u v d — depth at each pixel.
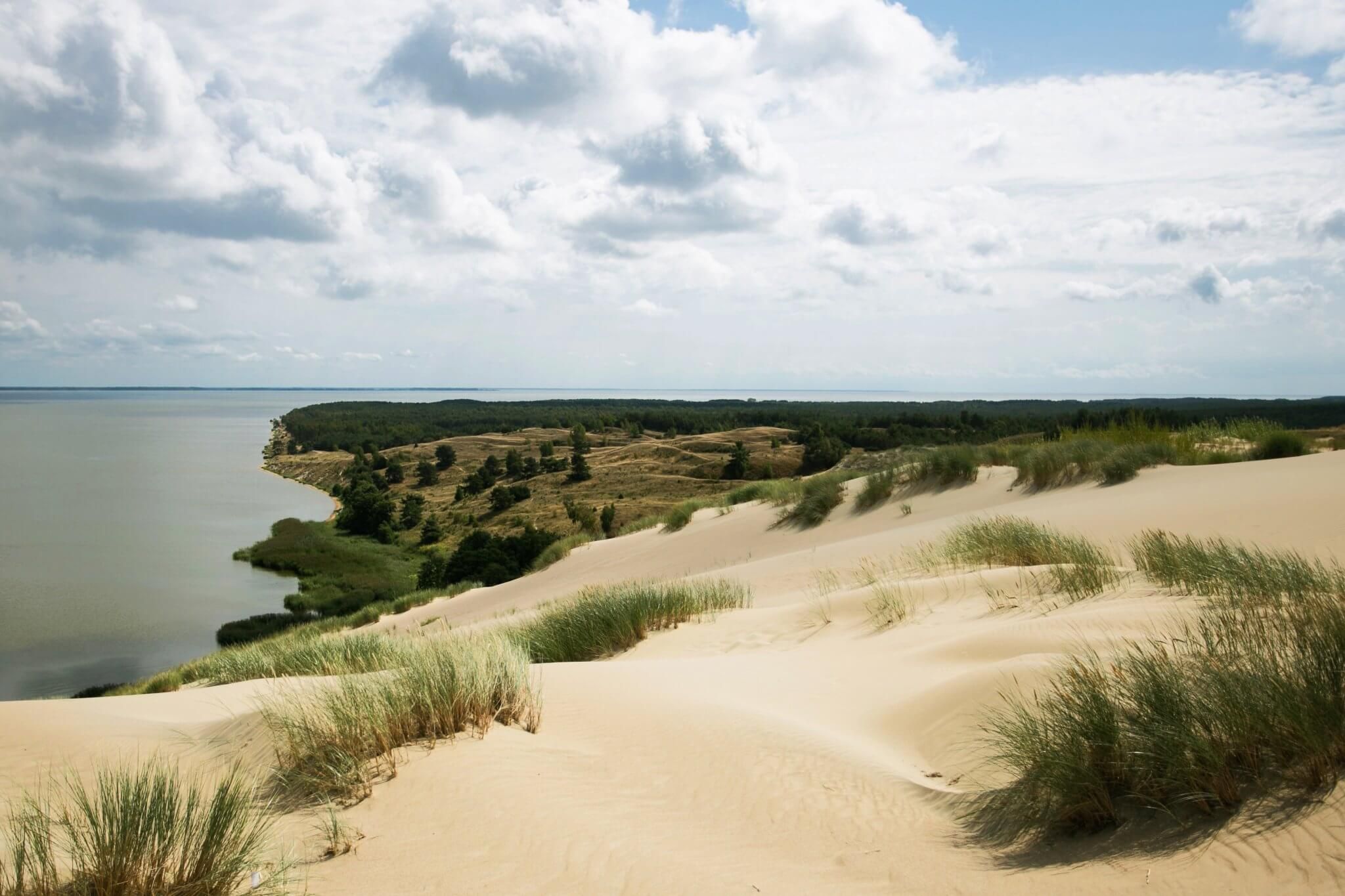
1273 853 3.03
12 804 4.43
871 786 4.64
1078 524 13.40
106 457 140.25
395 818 4.17
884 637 8.97
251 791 4.37
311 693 5.80
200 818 3.87
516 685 5.90
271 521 77.00
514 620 15.59
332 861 3.76
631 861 3.74
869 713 6.36
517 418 188.12
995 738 4.94
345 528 71.31
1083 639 6.50
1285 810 3.22
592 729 5.68
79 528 69.81
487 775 4.63
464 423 176.62
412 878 3.59
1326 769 3.30
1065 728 4.06
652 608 11.77
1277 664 4.11
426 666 5.55
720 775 4.89
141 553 59.66
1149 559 9.34
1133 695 4.08
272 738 5.29
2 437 179.62
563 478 83.50
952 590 10.21
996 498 17.97
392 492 95.62
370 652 9.93
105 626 39.22
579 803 4.41
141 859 3.48
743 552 20.34
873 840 4.01
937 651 7.54
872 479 21.03
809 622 10.47
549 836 3.95
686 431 140.00
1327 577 6.89
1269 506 11.96
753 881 3.61
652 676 7.53
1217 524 11.73
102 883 3.37
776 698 6.88
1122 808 3.68
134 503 86.69
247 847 3.63
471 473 103.19
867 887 3.55
